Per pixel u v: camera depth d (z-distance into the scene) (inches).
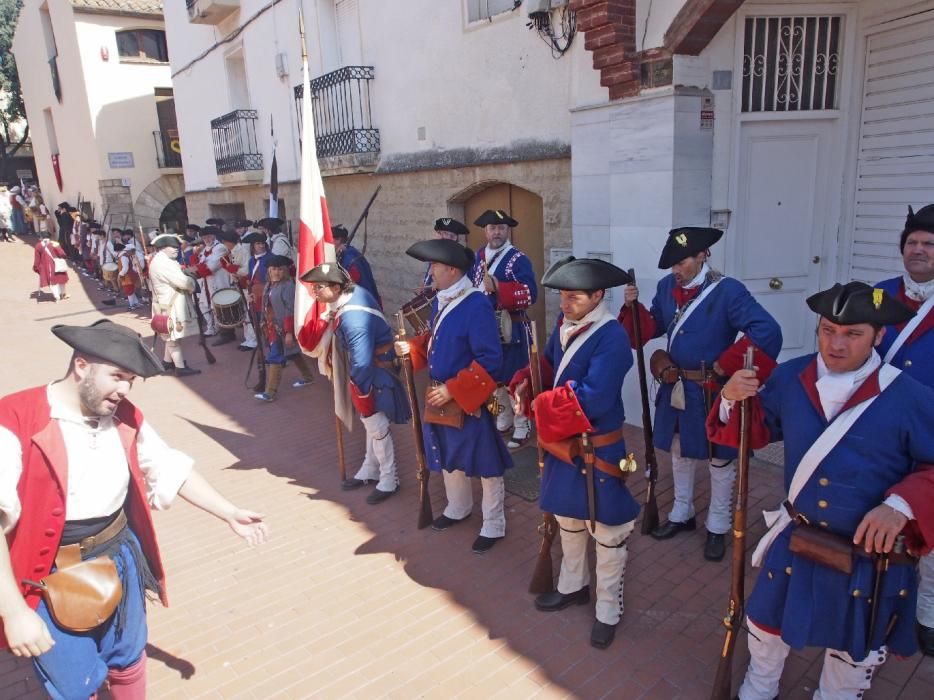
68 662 98.7
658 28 206.8
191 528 199.6
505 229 237.3
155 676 136.9
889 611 97.5
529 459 228.8
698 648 135.1
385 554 177.9
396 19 335.9
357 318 198.7
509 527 187.3
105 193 791.1
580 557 146.2
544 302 293.3
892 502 89.5
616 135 226.8
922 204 202.8
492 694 126.6
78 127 835.4
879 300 90.4
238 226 496.1
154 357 101.1
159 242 365.1
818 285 232.5
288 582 168.1
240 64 546.9
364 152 366.3
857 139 219.0
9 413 97.6
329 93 392.2
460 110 306.0
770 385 108.4
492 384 167.0
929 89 196.2
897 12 201.3
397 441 257.6
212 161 605.3
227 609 158.4
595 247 244.4
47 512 97.8
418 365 185.2
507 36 271.7
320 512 204.4
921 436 91.4
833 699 110.3
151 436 114.7
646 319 170.4
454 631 145.3
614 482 132.3
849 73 215.8
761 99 217.5
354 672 134.7
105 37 768.3
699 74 208.5
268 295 311.3
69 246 890.7
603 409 128.9
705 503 191.2
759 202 223.6
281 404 314.7
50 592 97.3
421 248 165.9
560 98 253.4
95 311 613.3
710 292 157.6
